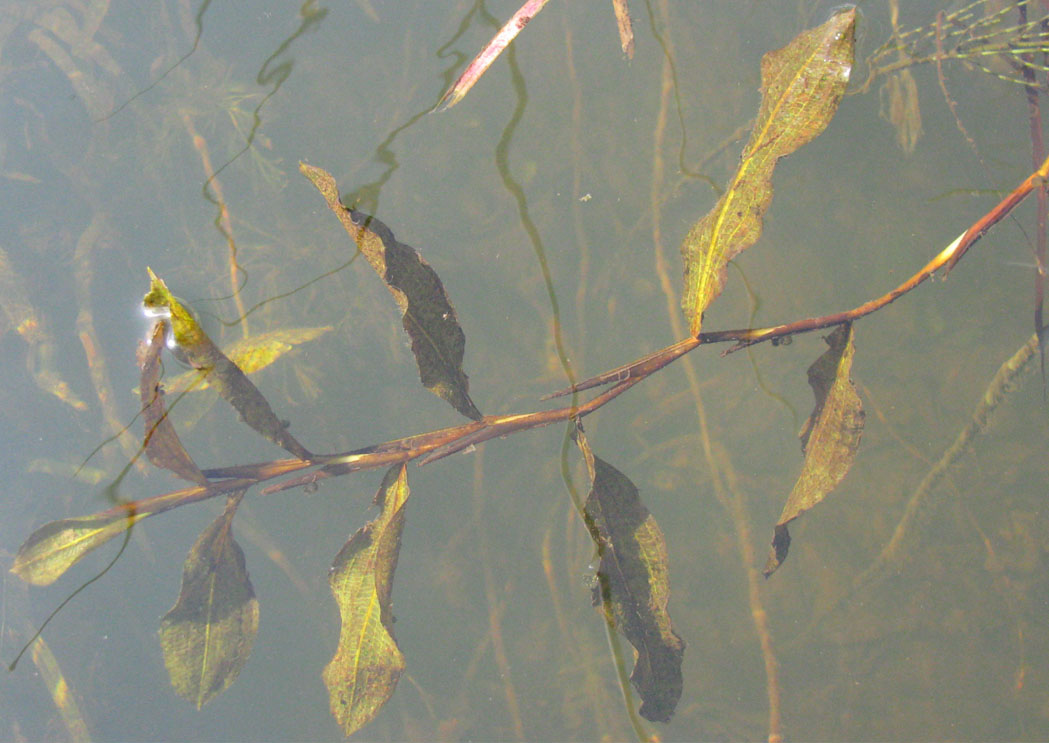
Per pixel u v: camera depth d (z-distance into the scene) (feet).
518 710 8.53
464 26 9.71
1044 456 8.43
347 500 9.23
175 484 9.11
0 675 8.81
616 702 8.39
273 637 8.89
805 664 8.40
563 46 9.69
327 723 8.64
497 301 9.39
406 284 5.41
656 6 9.68
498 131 9.59
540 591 8.71
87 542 5.38
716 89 9.44
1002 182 8.48
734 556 8.74
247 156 9.94
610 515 5.49
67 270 9.89
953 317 8.77
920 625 8.32
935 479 8.38
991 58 8.63
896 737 8.03
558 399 8.92
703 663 8.55
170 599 8.89
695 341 5.89
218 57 10.47
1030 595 8.16
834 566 8.65
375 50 9.93
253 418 5.38
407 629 8.80
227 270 9.70
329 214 9.87
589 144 9.48
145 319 9.37
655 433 9.04
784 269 9.01
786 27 9.43
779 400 8.86
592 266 9.22
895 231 8.87
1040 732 7.73
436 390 5.59
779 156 5.63
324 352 9.64
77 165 10.31
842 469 5.48
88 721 8.70
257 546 9.14
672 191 9.20
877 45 8.96
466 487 9.08
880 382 8.89
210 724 8.68
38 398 9.48
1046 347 7.49
